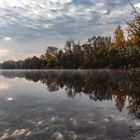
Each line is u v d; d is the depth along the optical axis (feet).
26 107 43.70
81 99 54.65
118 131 27.61
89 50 382.42
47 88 83.76
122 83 87.35
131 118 34.17
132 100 50.34
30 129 28.14
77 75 168.04
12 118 34.04
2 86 95.91
